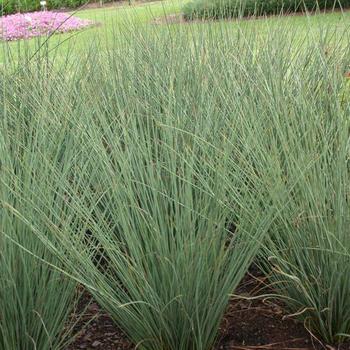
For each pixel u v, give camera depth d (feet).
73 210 7.77
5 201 7.23
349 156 8.60
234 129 8.96
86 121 9.43
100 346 8.19
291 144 8.52
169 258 7.45
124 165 7.79
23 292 7.40
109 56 13.38
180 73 11.24
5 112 9.07
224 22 14.05
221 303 7.61
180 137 8.90
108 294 7.45
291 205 8.18
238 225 7.72
